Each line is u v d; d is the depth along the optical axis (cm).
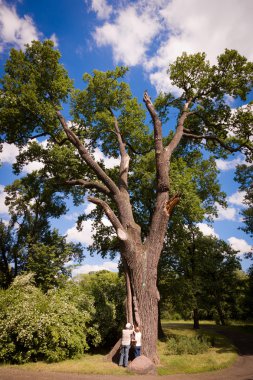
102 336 1423
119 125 1794
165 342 1750
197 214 1608
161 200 1291
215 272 3578
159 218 1258
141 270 1184
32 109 1514
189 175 1617
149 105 1444
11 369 933
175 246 2133
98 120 1709
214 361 1095
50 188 1906
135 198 1994
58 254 2133
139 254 1209
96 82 1714
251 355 1418
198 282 2639
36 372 892
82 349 1189
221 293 3656
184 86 1686
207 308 3556
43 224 2509
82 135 1738
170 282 2295
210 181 2269
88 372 903
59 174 1684
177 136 1510
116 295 1628
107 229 2061
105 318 1439
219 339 1925
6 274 2386
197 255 2872
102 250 2117
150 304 1141
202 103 1720
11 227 2512
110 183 1395
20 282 1359
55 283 1833
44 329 1062
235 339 2178
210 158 2228
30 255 2112
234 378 859
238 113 1648
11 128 1603
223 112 1697
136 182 1945
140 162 1856
